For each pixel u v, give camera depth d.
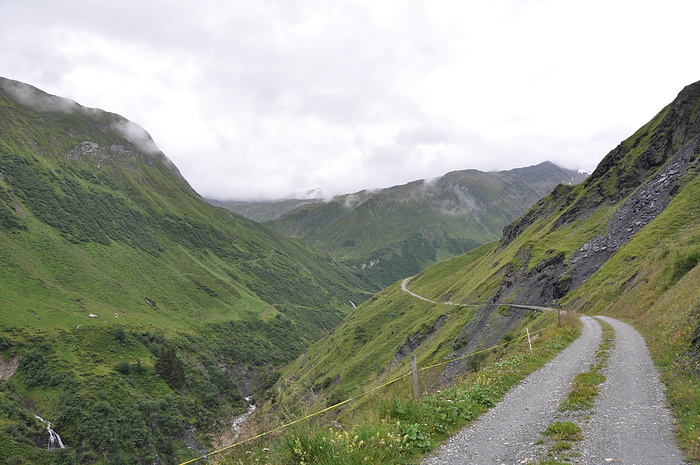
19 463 102.19
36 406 131.00
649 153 101.50
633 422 11.45
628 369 18.80
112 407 131.62
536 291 83.31
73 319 189.75
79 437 119.44
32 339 161.25
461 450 10.30
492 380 18.41
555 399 14.98
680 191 74.88
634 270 53.03
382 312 185.88
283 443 9.09
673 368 16.58
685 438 9.58
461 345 81.19
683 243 44.53
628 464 8.67
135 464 116.12
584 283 69.44
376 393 15.74
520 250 111.25
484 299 109.94
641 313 38.03
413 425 11.27
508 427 11.98
